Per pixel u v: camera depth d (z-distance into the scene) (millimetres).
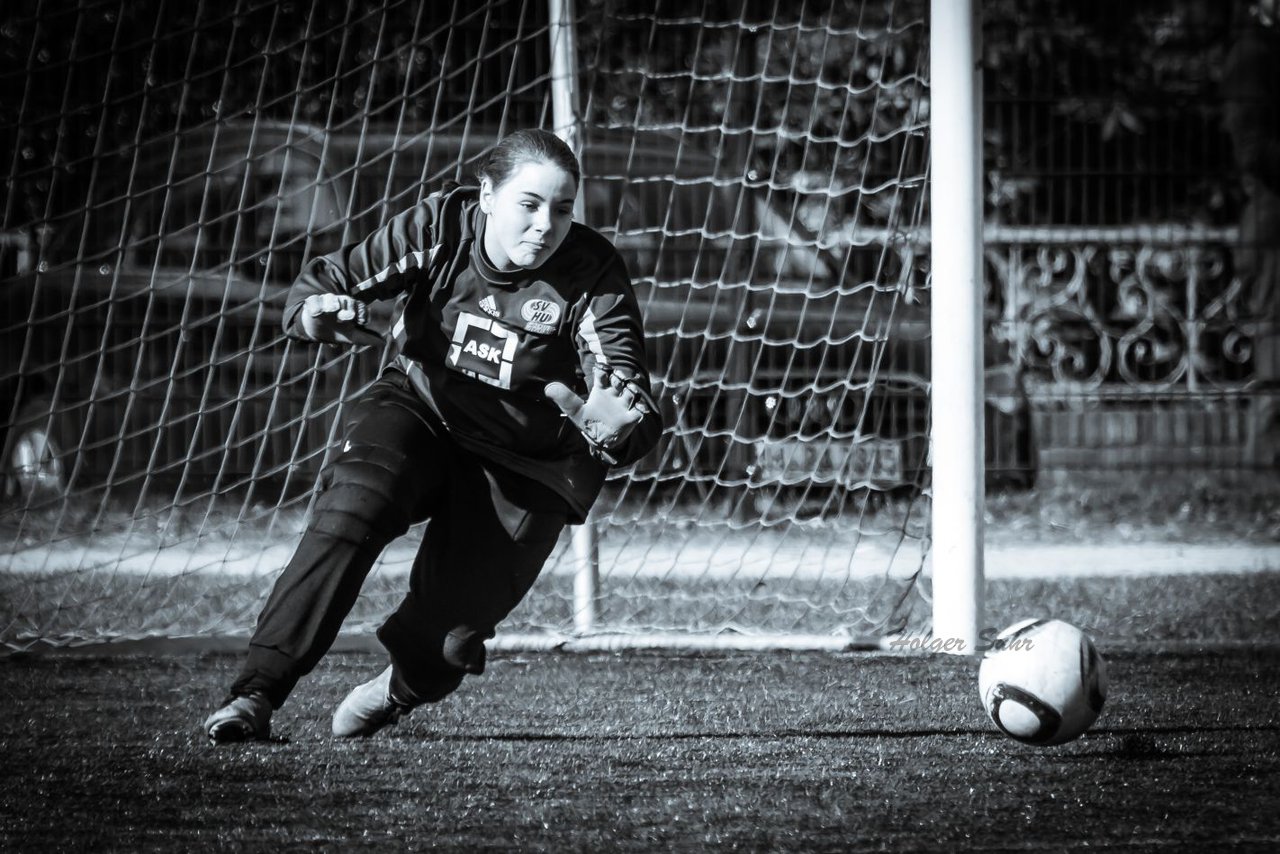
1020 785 12484
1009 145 38906
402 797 12016
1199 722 15398
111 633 21469
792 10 37094
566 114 22203
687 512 31891
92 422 31922
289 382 23875
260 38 34875
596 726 15172
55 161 23969
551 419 13086
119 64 34625
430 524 13367
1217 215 41094
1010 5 40656
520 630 21859
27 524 31406
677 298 31062
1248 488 38500
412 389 13281
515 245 12406
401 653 13500
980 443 20141
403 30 33438
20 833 10961
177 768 13094
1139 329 39219
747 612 23703
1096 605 23766
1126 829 11031
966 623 20203
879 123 36594
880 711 16016
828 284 32125
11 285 31984
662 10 35406
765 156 36719
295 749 13922
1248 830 11008
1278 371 36844
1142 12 42125
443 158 31516
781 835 10867
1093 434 37656
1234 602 24172
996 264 39844
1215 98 38000
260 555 25812
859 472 30297
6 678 18391
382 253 12797
